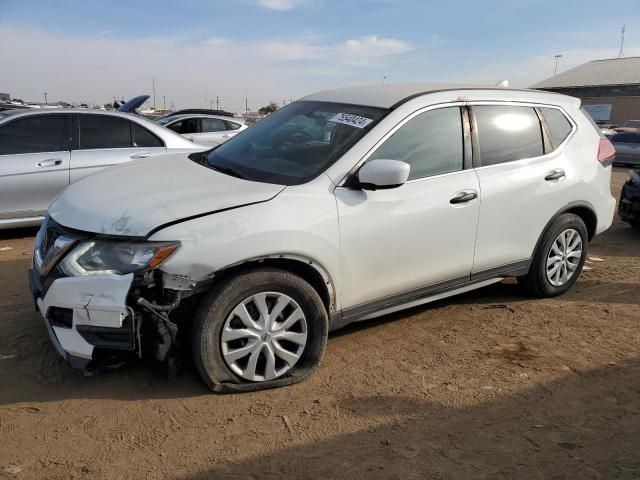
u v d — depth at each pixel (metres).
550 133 4.53
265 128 4.26
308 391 3.23
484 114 4.12
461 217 3.84
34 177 6.02
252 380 3.17
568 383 3.44
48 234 3.17
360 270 3.44
